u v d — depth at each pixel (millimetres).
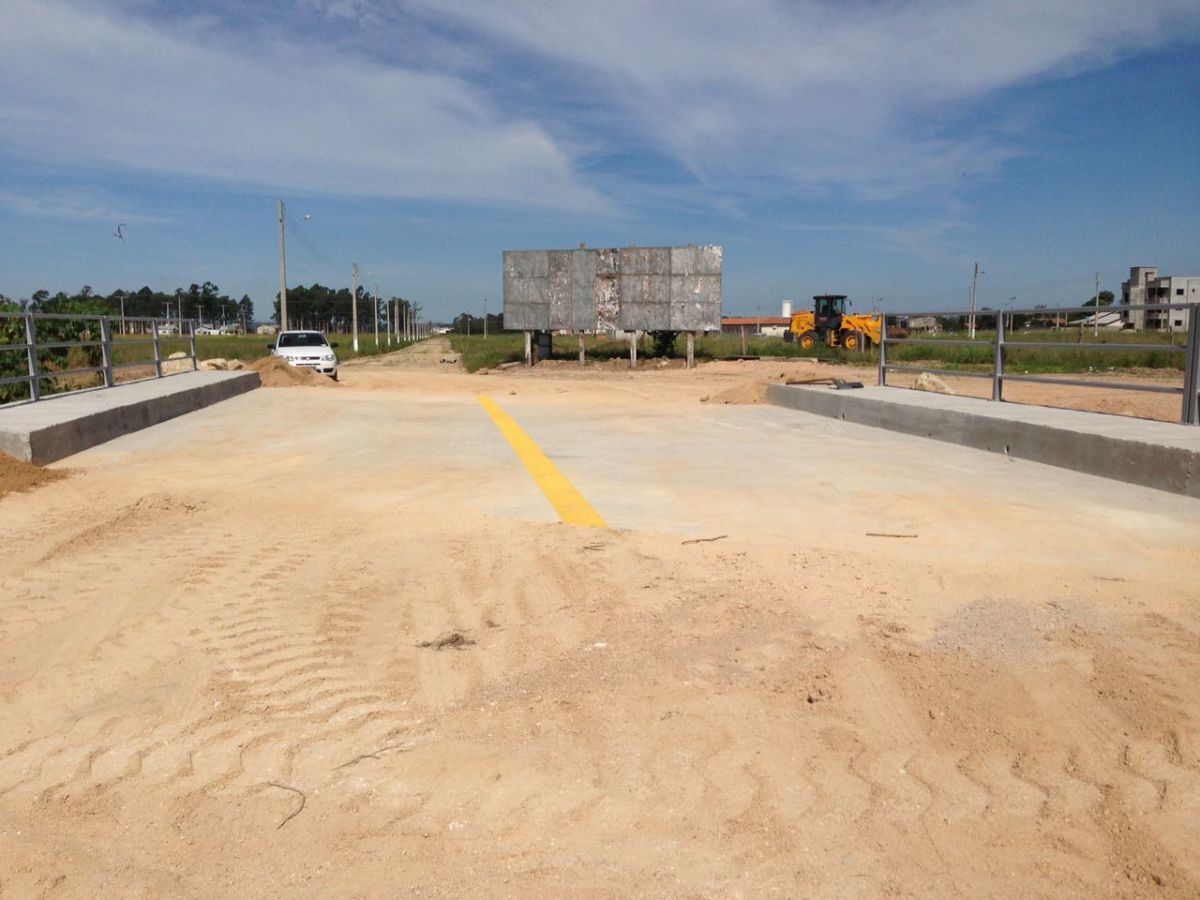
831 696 3867
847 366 33719
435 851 2875
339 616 4953
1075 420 10000
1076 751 3400
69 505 7688
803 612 4832
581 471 9297
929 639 4445
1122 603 4871
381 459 10227
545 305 36469
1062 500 7590
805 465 9539
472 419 14477
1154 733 3504
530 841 2918
